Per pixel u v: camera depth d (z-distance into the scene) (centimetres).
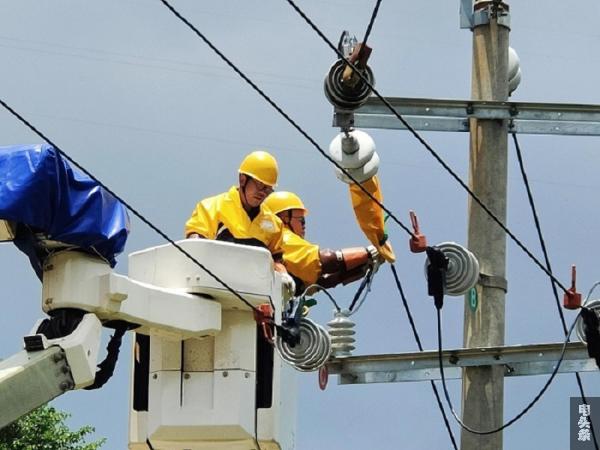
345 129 3038
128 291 2808
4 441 4388
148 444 2975
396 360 3162
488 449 3114
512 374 3159
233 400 2939
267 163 3159
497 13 3256
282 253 3253
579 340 3136
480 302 3172
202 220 3153
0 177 2702
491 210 3191
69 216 2730
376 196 3225
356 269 3450
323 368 3150
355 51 2870
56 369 2711
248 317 2969
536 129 3216
